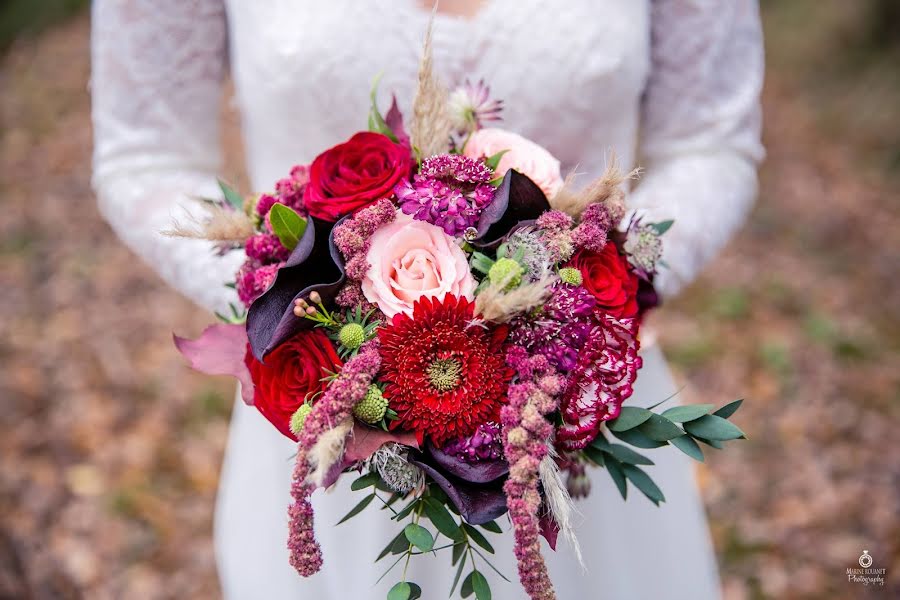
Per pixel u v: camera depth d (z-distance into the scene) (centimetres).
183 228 84
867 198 378
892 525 198
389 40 90
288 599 103
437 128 80
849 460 219
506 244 75
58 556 181
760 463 219
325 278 77
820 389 246
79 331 259
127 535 190
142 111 96
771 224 351
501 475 73
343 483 95
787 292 297
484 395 73
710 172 99
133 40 94
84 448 214
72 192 347
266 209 82
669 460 104
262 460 103
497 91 91
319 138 93
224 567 109
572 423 74
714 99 99
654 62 99
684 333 272
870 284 305
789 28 557
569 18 90
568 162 94
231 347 80
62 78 458
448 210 75
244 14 92
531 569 70
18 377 234
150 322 267
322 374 74
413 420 73
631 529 101
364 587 97
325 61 90
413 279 75
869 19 499
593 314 75
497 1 90
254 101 94
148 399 232
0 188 347
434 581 95
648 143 103
